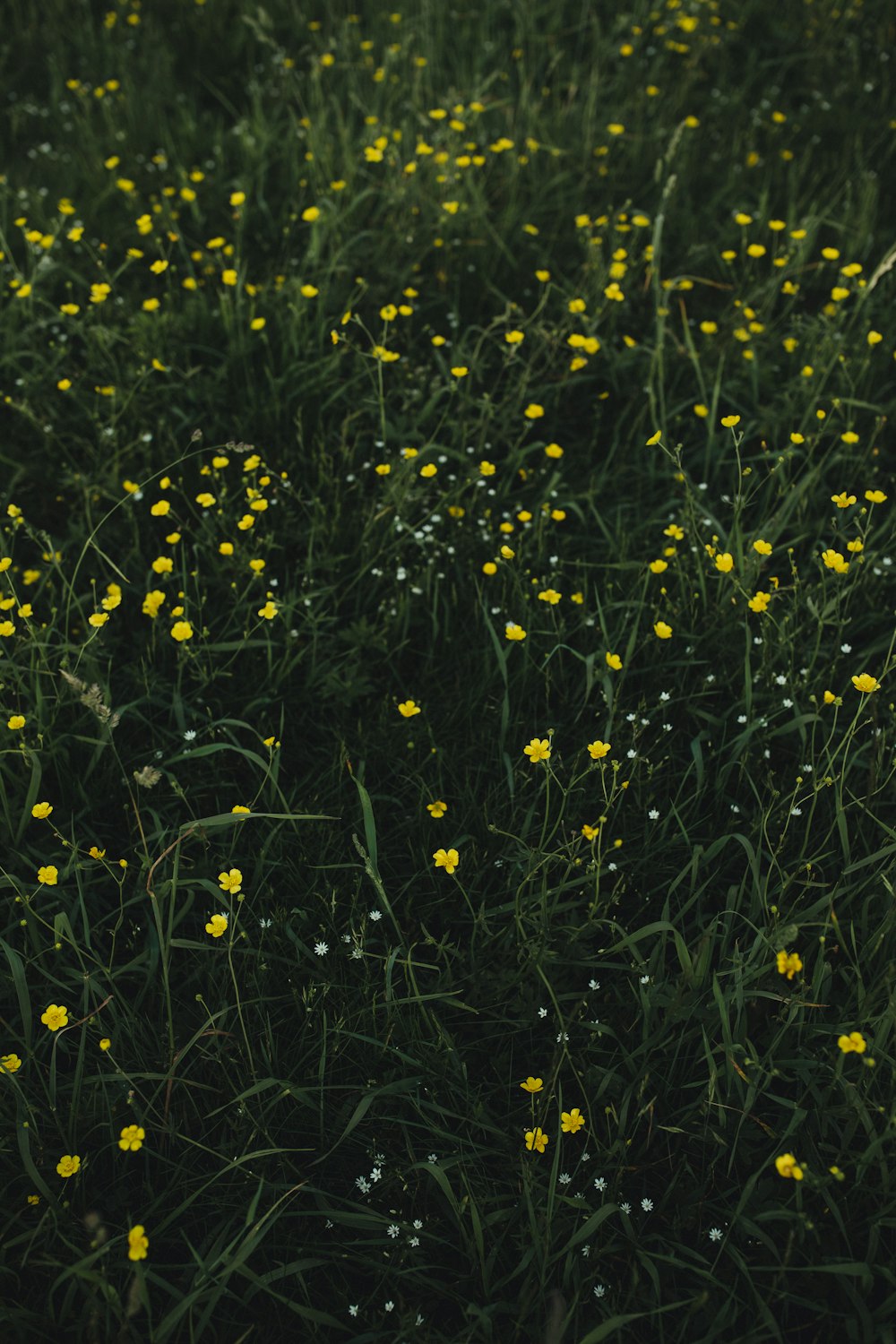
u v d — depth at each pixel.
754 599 1.46
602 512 1.72
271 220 2.03
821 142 2.28
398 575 1.56
